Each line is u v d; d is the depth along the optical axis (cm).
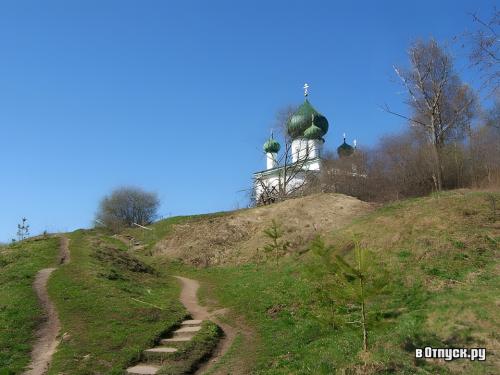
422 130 4250
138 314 1856
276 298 2019
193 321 1877
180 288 2553
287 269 2433
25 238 3528
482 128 3781
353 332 1413
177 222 4322
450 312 1446
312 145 5769
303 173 5441
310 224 3291
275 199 4544
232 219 3825
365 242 2339
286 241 2962
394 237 2277
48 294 2022
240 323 1872
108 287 2130
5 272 2369
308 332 1622
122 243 4112
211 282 2723
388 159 4481
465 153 3800
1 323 1697
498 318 1356
